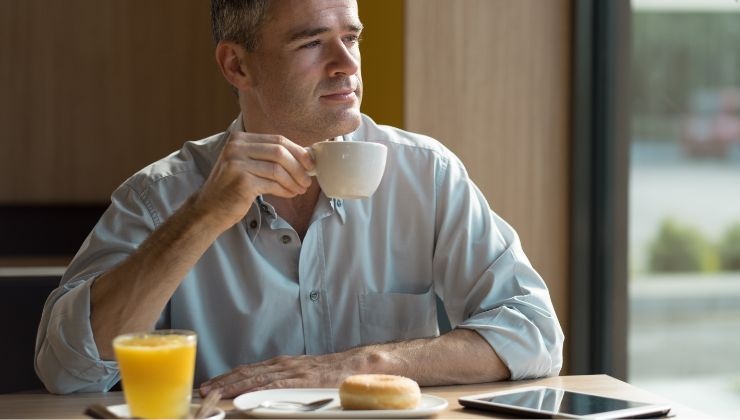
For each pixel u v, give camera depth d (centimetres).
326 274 168
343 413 113
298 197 167
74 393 144
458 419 116
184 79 400
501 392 128
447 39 278
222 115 403
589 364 287
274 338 166
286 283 166
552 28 285
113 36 395
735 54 253
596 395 125
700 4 261
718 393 262
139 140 398
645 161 276
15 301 197
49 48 391
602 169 285
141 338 107
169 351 104
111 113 396
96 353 143
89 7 393
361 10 300
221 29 167
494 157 281
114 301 142
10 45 388
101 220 166
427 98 277
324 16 155
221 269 165
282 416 114
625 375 281
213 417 107
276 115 160
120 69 396
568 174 286
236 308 165
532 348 145
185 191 170
